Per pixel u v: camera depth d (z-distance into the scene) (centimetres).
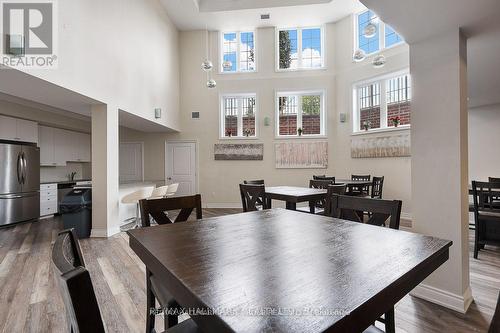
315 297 67
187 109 721
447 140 205
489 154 541
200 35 719
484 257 313
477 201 313
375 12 179
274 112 694
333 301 65
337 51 666
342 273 82
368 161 602
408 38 215
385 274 81
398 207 149
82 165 745
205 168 716
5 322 186
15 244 373
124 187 495
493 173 536
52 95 350
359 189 511
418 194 220
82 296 47
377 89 603
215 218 173
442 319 187
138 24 500
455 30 201
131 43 475
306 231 136
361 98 633
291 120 706
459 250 198
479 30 205
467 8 174
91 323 47
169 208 178
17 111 508
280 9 620
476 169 555
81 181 658
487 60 288
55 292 229
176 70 699
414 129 223
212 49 719
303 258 96
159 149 729
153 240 121
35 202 534
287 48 708
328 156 669
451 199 202
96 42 376
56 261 54
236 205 705
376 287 73
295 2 602
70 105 412
